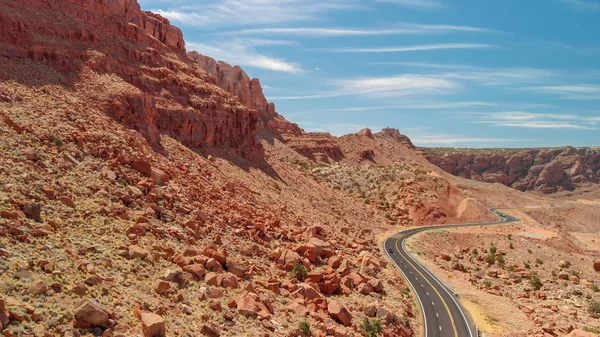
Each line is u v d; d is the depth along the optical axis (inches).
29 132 1649.9
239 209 2198.6
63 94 2214.6
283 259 1737.2
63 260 1016.9
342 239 2802.7
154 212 1553.9
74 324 816.9
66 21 2898.6
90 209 1362.0
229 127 3909.9
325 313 1422.2
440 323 2015.3
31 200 1230.9
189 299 1120.2
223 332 1018.1
